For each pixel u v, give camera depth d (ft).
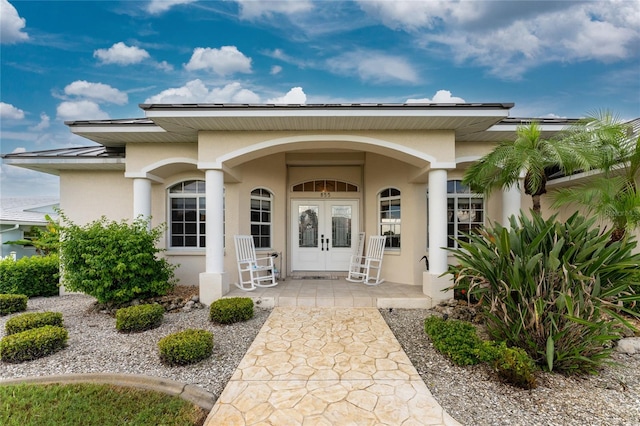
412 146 22.07
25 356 13.98
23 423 9.48
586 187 18.17
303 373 12.92
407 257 28.35
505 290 13.67
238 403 10.88
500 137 23.98
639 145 16.57
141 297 22.17
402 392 11.53
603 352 12.90
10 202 63.93
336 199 34.63
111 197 28.35
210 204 22.56
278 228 32.09
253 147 22.24
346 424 9.77
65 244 20.98
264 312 21.25
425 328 16.34
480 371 12.94
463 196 29.30
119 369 13.26
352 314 20.72
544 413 10.21
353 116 19.67
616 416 10.03
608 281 12.58
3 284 26.27
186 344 13.61
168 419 9.87
